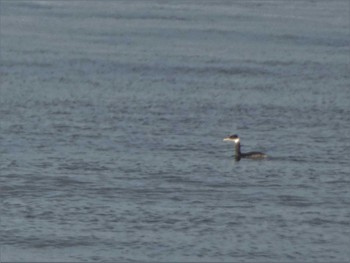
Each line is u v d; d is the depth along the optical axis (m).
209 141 44.75
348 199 35.00
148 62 71.94
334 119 50.72
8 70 66.06
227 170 39.06
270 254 29.17
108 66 69.38
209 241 30.14
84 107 52.44
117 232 30.81
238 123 49.09
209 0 143.12
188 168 39.28
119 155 41.44
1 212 32.59
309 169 39.53
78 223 31.62
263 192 35.78
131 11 120.00
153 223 31.73
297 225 31.80
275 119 50.41
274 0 147.00
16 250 29.12
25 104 53.06
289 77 65.88
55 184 36.38
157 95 56.97
